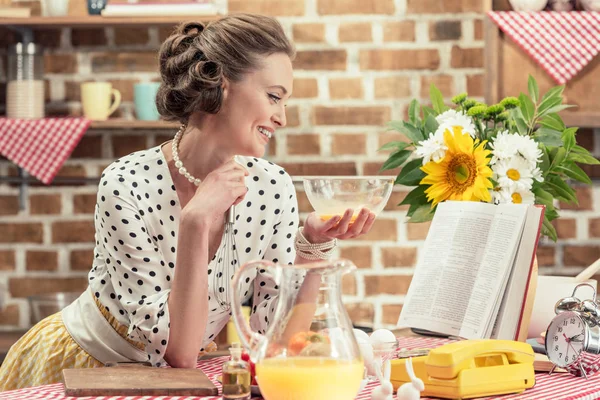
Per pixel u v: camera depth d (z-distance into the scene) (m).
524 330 1.57
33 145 2.94
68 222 3.14
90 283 1.81
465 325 1.53
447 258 1.62
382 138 3.10
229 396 1.17
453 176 1.70
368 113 3.10
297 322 1.06
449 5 3.08
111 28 3.13
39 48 3.00
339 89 3.10
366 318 3.09
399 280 3.09
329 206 1.42
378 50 3.09
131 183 1.64
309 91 3.10
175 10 2.92
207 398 1.21
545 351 1.50
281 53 1.61
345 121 3.10
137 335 1.53
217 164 1.66
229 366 1.18
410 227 3.08
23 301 3.14
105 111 2.98
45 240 3.14
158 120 2.94
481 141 1.83
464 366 1.21
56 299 2.87
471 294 1.55
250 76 1.58
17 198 3.15
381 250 3.09
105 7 2.97
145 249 1.62
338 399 1.04
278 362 1.04
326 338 1.05
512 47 2.93
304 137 3.11
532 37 2.89
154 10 2.92
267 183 1.76
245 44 1.57
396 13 3.09
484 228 1.58
